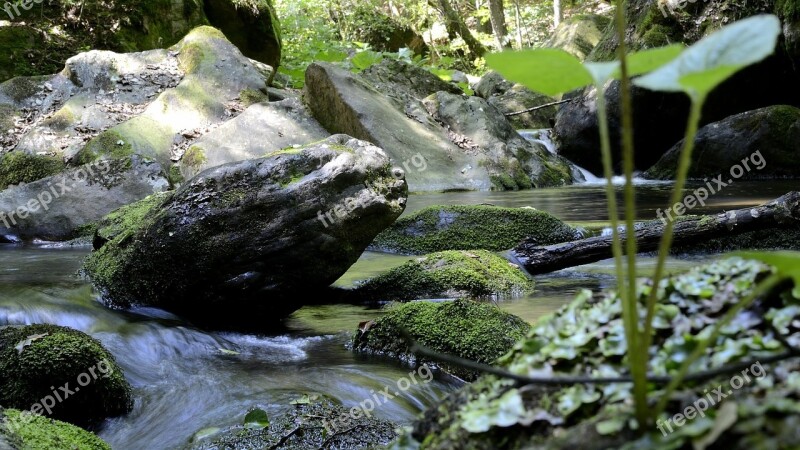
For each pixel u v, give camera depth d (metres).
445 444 1.15
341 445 2.72
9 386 3.05
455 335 3.67
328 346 4.04
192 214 4.18
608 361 1.11
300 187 4.15
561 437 1.00
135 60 11.24
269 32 14.42
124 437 2.98
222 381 3.45
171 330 4.02
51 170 8.45
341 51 16.88
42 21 11.97
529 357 1.18
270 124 10.77
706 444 0.85
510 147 12.26
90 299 4.38
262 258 4.17
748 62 0.77
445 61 20.44
